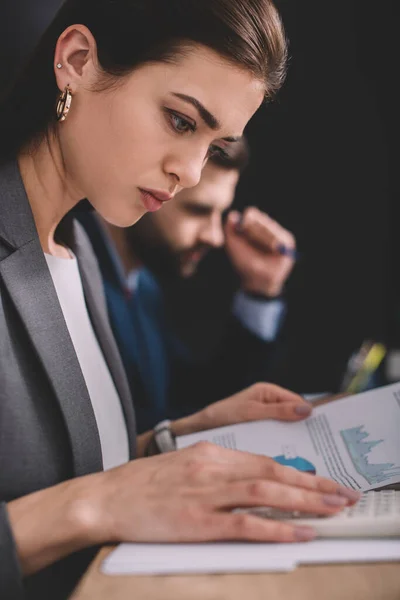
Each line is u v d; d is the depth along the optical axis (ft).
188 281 11.46
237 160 7.47
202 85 3.28
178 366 8.13
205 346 11.52
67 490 2.82
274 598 2.21
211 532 2.60
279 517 2.78
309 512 2.68
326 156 11.55
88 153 3.47
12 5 9.10
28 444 3.14
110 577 2.37
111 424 4.20
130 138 3.35
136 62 3.30
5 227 3.38
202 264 11.40
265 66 3.37
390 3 11.12
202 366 8.23
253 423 4.23
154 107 3.32
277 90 3.59
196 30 3.24
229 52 3.26
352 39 11.32
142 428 7.02
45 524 2.70
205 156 3.57
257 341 8.20
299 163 11.59
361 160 11.51
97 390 4.17
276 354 8.36
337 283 11.66
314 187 11.62
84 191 3.59
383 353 8.07
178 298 11.48
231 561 2.44
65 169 3.65
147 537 2.65
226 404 4.47
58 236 4.28
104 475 2.88
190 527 2.61
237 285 11.41
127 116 3.34
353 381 7.60
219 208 7.63
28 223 3.45
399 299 11.54
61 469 3.26
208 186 7.45
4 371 3.14
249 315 8.25
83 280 4.30
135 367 7.02
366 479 3.40
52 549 2.71
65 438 3.28
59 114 3.46
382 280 11.58
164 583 2.32
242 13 3.29
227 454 2.87
